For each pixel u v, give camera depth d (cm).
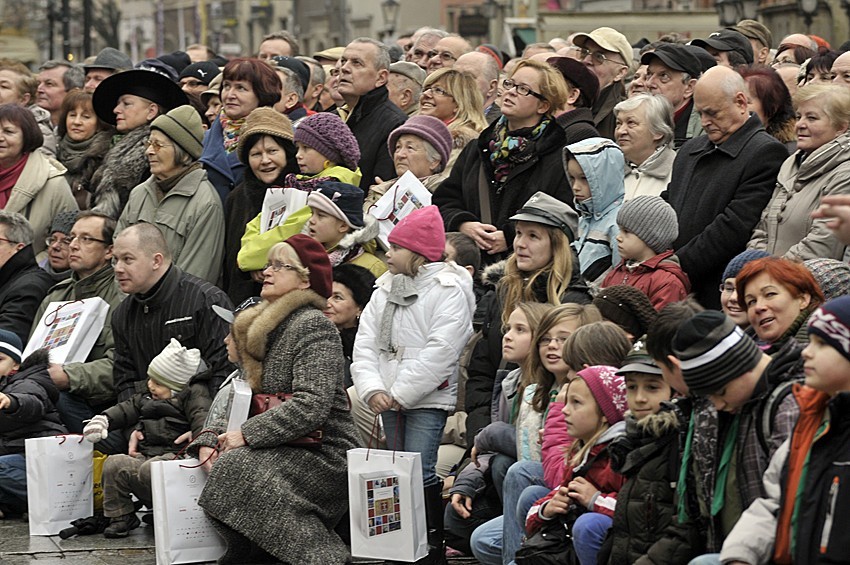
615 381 1534
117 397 2220
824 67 2308
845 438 1180
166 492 1864
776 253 1816
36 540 2011
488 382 1912
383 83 2564
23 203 2666
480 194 2153
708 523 1327
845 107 1788
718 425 1309
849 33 5422
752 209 1856
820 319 1195
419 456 1783
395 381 1919
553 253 1867
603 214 1961
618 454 1420
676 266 1792
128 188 2611
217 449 1900
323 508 1895
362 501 1802
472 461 1828
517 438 1739
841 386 1184
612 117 2528
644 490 1370
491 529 1717
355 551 1809
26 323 2466
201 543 1883
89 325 2288
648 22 4359
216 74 3162
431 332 1917
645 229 1788
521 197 2112
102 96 2717
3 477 2142
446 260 2025
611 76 2553
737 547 1223
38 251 2680
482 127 2425
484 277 1980
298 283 1911
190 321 2125
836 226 1309
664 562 1334
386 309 1953
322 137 2281
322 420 1861
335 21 13475
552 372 1695
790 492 1211
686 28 4316
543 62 2117
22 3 7375
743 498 1279
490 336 1912
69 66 3362
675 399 1393
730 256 1856
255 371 1908
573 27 4431
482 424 1886
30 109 2869
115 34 10075
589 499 1494
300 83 2766
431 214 1959
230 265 2384
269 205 2275
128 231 2141
